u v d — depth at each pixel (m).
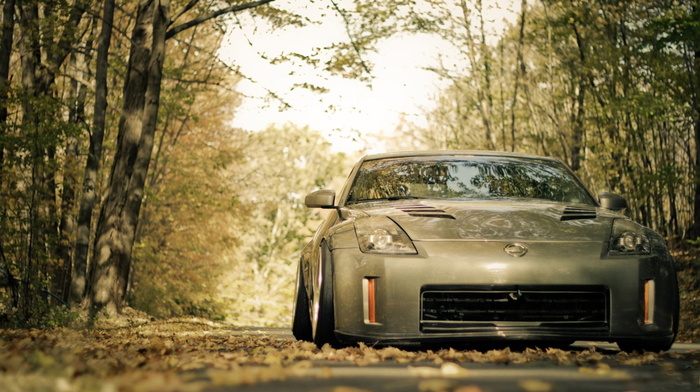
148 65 14.08
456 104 26.98
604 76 17.03
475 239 4.49
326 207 5.44
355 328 4.49
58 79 15.84
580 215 4.86
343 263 4.59
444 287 4.35
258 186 30.03
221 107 24.73
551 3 18.52
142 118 14.02
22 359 3.13
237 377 2.78
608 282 4.44
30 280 10.73
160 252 23.53
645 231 4.81
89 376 2.58
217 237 25.25
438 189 5.45
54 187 13.65
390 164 5.82
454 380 3.12
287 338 7.75
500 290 4.34
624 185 19.25
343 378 3.11
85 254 14.20
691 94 15.03
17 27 15.73
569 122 20.83
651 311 4.55
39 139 11.37
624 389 2.91
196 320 16.72
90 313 12.83
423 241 4.50
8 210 11.70
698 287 18.02
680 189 22.81
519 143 24.66
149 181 22.94
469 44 22.23
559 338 4.36
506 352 4.20
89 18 17.14
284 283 54.31
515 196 5.41
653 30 14.44
